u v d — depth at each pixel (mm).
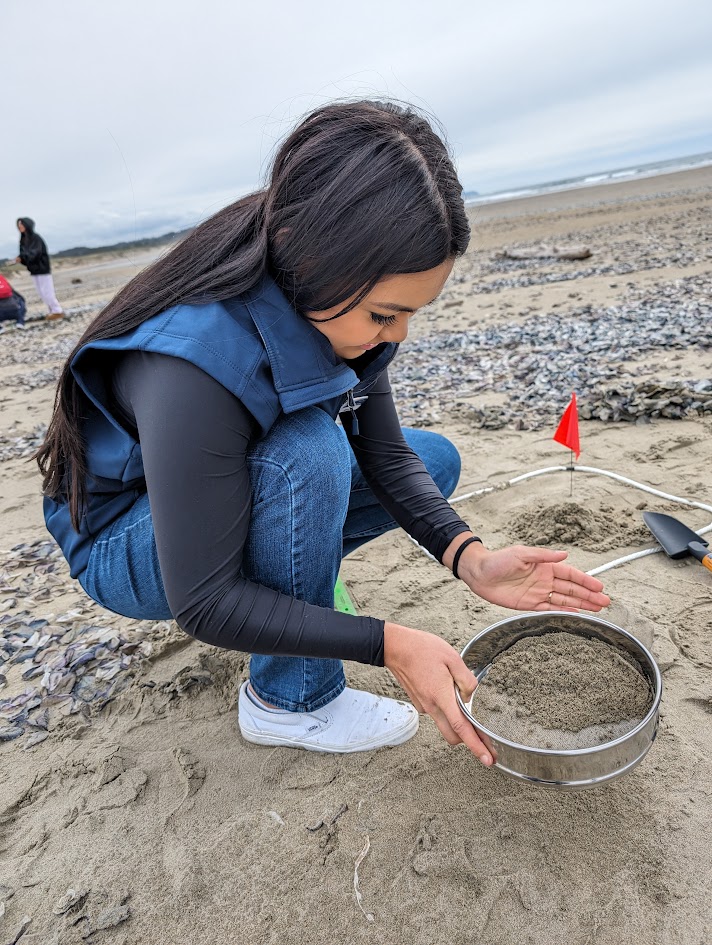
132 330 1250
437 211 1076
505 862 1375
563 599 1616
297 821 1526
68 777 1732
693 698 1706
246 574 1521
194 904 1383
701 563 2213
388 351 1531
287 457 1384
